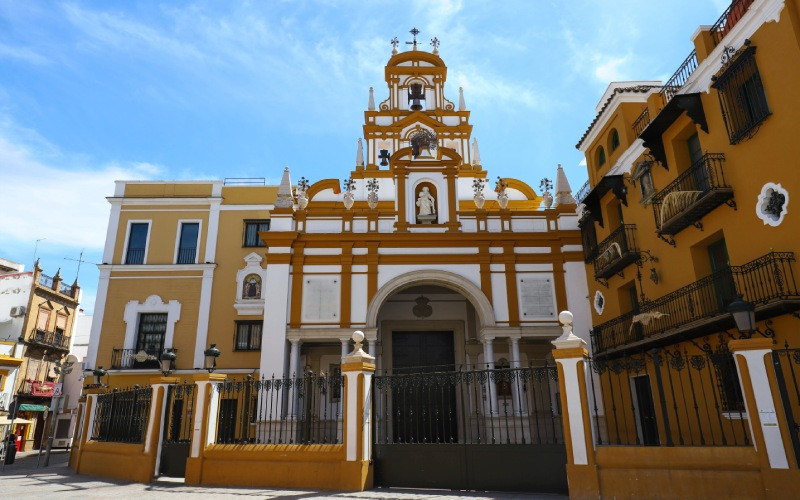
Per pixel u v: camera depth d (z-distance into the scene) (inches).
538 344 741.3
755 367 267.7
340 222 708.0
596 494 298.7
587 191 719.1
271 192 922.1
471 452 375.9
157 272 876.6
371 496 348.2
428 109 999.6
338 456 384.8
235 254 888.3
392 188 884.6
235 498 347.6
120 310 857.5
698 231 470.6
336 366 745.6
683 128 488.4
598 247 650.2
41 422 1226.6
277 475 397.7
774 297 365.4
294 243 689.6
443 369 753.6
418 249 692.7
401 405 692.7
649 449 291.4
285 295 663.1
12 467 647.1
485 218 714.8
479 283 681.6
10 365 1101.7
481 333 670.5
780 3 377.1
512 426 627.5
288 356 656.4
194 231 909.8
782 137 375.2
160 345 848.9
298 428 610.9
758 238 398.0
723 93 428.8
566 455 329.4
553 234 698.8
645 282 556.1
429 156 762.8
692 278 478.0
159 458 455.8
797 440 253.4
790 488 249.0
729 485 266.1
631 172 585.3
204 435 428.5
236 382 462.0
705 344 451.2
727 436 426.3
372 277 676.7
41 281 1241.4
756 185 399.2
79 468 541.3
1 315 1175.0
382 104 1004.6
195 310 859.4
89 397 567.2
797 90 362.9
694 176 481.4
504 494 352.8
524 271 690.2
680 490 277.7
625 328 577.6
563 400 322.7
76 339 1631.4
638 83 673.6
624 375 589.9
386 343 754.8
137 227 911.0
